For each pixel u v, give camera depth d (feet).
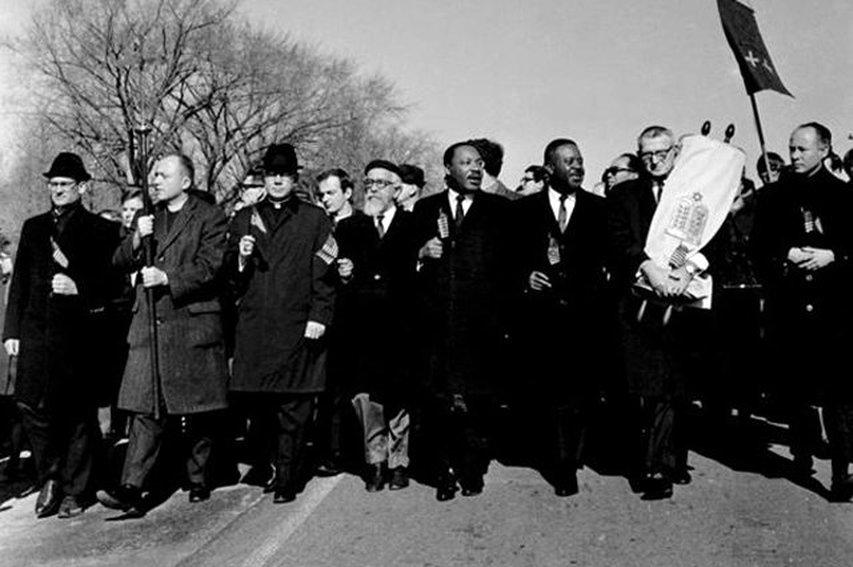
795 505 19.08
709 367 25.44
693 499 19.61
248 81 128.26
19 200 85.30
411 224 20.52
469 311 19.65
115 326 21.56
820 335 19.12
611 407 26.58
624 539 17.35
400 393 20.63
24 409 20.16
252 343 20.12
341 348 21.65
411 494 20.35
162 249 20.10
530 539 17.42
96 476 21.50
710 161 19.43
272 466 22.65
